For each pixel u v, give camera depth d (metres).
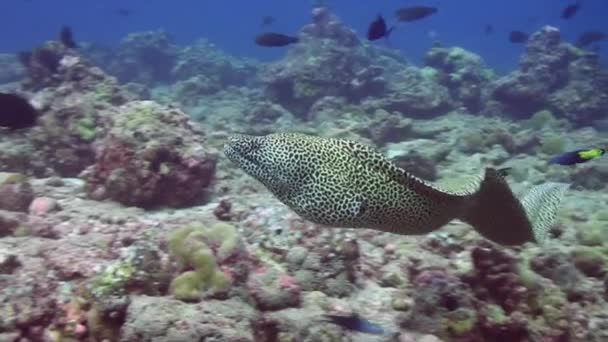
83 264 0.88
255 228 1.04
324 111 2.78
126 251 0.79
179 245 0.80
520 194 1.68
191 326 0.65
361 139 2.12
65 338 0.71
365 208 0.69
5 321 0.72
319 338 0.72
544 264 1.04
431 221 0.71
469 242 1.13
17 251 0.98
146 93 3.47
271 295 0.79
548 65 3.45
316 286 0.89
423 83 3.22
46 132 1.66
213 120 2.96
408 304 0.88
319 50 3.38
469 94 3.50
